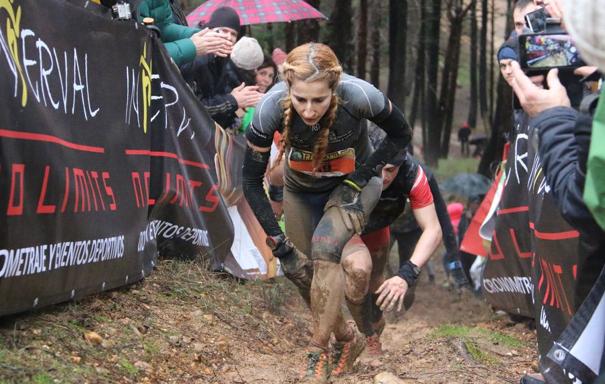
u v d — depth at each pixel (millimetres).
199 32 7129
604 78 3123
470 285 9672
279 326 6629
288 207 5242
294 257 4965
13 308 4316
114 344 4785
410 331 8148
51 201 4578
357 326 5730
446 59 29844
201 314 5887
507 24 21469
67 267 4785
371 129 5543
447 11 30141
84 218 4965
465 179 14266
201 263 6816
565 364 3172
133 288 5789
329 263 4781
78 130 4984
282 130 4770
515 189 6637
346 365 5312
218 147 7168
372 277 6234
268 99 4703
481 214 8219
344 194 4926
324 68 4383
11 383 3857
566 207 2961
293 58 4430
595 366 3137
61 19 4855
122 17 5895
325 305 4789
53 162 4598
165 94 6367
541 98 3193
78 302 5066
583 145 2842
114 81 5512
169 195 6355
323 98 4438
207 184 6938
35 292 4480
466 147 39250
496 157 21859
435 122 29719
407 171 5648
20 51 4391
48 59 4680
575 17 2596
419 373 5406
